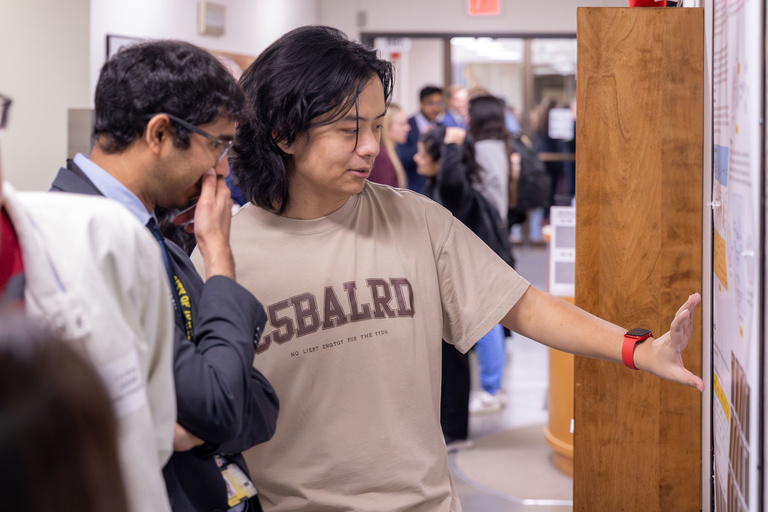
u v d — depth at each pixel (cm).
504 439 434
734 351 134
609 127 191
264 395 127
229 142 122
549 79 1195
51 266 90
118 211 99
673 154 190
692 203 190
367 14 795
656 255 192
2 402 56
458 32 794
